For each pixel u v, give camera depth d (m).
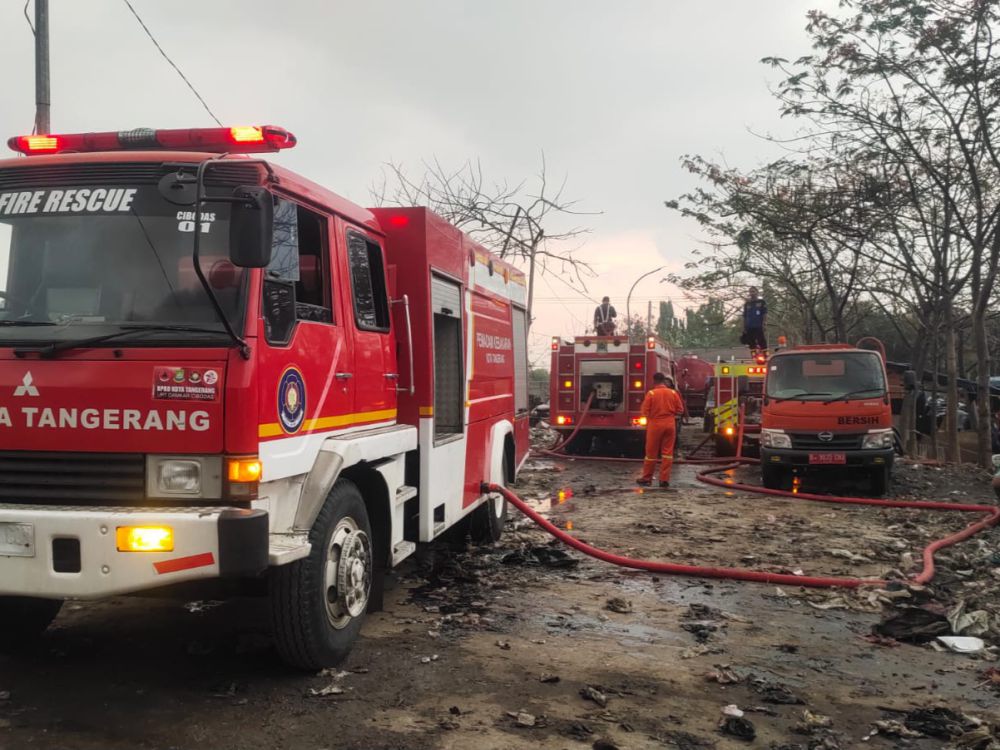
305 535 4.39
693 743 4.07
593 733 4.14
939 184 16.19
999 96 14.66
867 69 15.27
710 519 10.83
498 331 8.73
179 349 3.99
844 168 17.47
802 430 13.25
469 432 7.55
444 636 5.63
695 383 28.34
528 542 8.91
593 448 20.50
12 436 4.03
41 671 4.75
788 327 30.23
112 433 3.98
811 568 8.09
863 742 4.15
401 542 5.97
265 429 4.12
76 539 3.85
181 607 6.06
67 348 4.03
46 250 4.27
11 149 4.92
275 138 4.77
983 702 4.74
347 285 5.27
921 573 7.66
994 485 10.62
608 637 5.76
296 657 4.66
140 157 4.38
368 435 5.38
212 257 4.18
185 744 3.87
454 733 4.09
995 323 26.66
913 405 18.84
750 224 19.89
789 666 5.29
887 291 19.98
